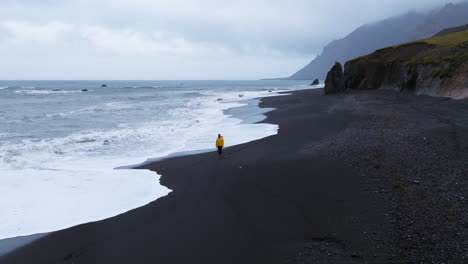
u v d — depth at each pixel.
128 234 8.98
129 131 26.39
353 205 9.49
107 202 11.47
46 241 8.77
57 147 20.19
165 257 7.68
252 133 24.42
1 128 27.09
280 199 10.70
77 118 34.09
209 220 9.59
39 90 104.81
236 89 120.12
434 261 6.25
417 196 9.39
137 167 16.19
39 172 15.12
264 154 17.11
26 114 37.12
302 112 34.94
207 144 21.41
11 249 8.40
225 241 8.28
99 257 7.83
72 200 11.70
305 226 8.65
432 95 38.94
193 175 14.31
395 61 57.59
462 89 33.66
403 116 25.12
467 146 14.38
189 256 7.65
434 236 7.16
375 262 6.53
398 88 53.22
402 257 6.55
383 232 7.69
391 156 13.80
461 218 7.80
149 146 21.12
